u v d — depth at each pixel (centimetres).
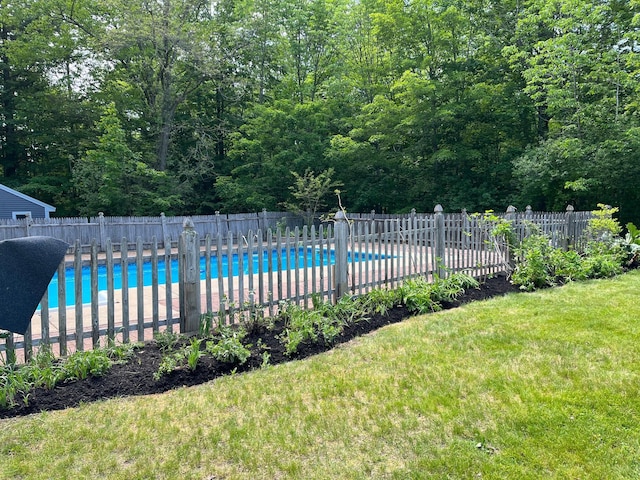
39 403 319
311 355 426
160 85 2439
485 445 258
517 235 842
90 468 242
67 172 2619
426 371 367
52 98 2434
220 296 479
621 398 307
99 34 2256
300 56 2430
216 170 2688
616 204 1580
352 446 262
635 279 748
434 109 1812
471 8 1914
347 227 627
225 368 388
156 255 450
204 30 2298
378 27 1919
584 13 1412
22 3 2434
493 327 485
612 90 1480
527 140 1942
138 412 308
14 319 325
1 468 241
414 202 2042
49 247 354
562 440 260
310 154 2134
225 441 270
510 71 1905
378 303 579
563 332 459
